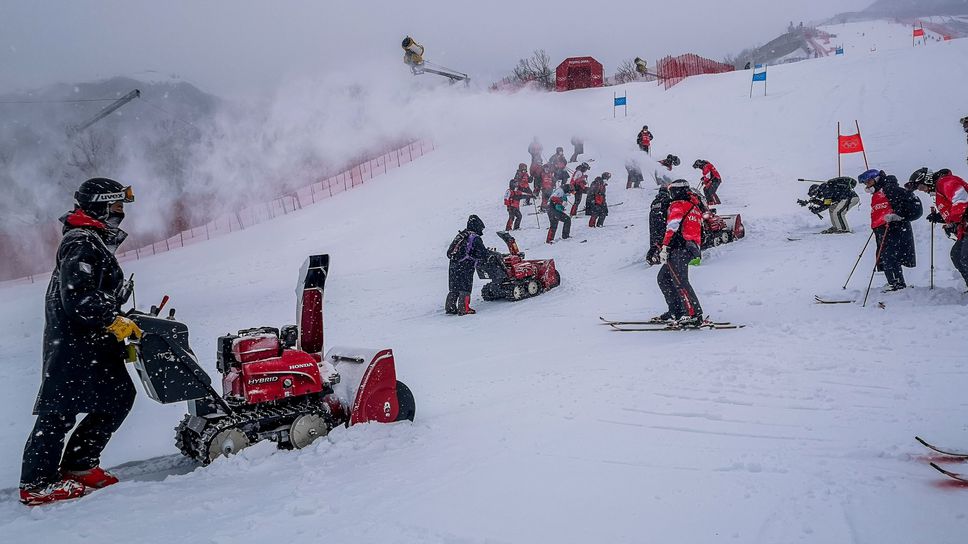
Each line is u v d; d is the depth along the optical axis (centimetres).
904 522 296
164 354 439
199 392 449
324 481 397
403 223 2370
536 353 796
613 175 2572
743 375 581
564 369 680
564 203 1742
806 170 2070
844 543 282
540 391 598
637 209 2042
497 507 344
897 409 461
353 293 1493
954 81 2812
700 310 835
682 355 682
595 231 1825
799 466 372
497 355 808
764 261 1170
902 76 3095
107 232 445
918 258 1054
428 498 361
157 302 1622
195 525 339
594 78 4972
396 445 470
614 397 552
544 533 310
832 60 3988
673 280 848
